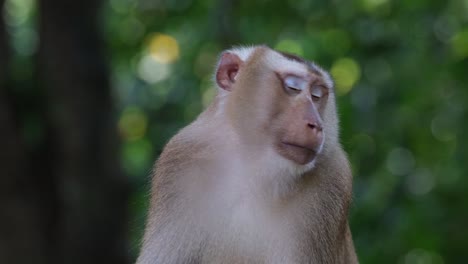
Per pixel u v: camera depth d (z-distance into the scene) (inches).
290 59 368.2
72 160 702.5
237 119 367.2
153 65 916.0
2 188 686.5
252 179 364.5
